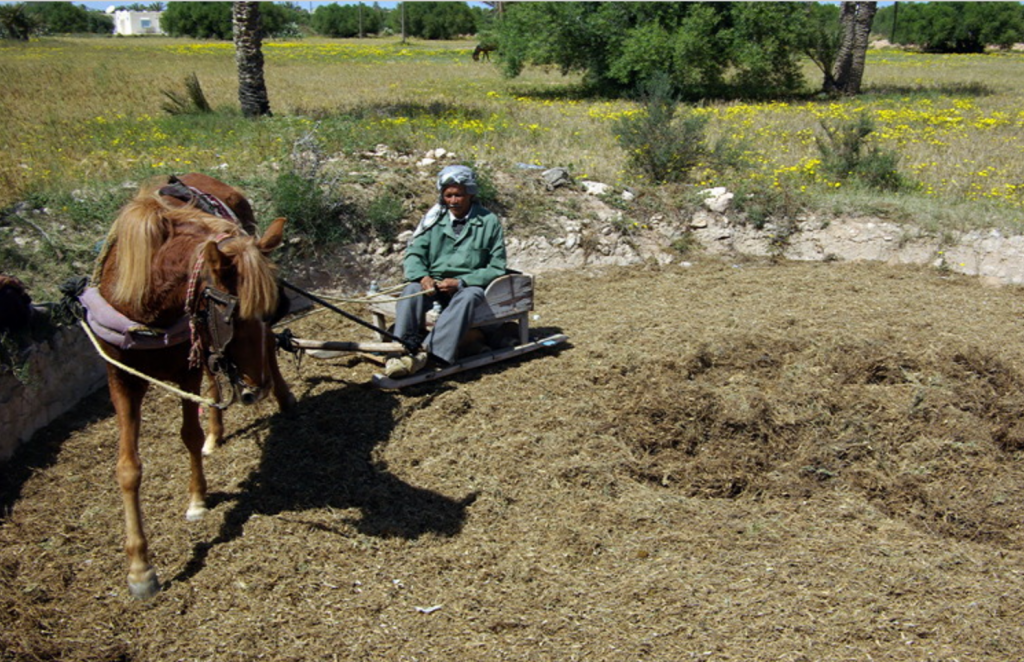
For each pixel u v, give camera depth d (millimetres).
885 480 5023
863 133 11023
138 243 3779
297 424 5395
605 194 9398
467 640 3680
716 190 9516
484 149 11320
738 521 4641
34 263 6637
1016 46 52906
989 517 4738
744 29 21797
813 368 6078
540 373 6066
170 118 13156
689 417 5395
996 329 6992
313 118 14062
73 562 4168
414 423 5418
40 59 27609
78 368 5699
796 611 3881
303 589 3986
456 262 5938
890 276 8531
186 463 5020
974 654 3623
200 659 3568
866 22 21984
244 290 3516
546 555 4273
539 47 22281
